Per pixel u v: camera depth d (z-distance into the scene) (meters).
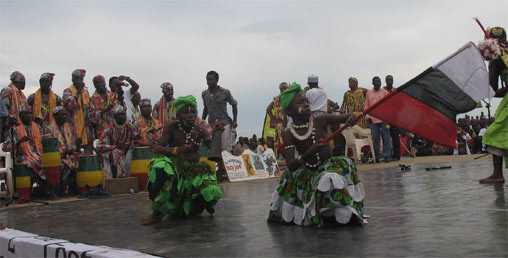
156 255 4.48
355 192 5.34
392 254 4.00
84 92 10.87
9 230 5.87
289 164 5.53
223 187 10.66
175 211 6.43
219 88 12.09
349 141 14.59
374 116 5.60
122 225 6.23
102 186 10.00
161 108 11.91
